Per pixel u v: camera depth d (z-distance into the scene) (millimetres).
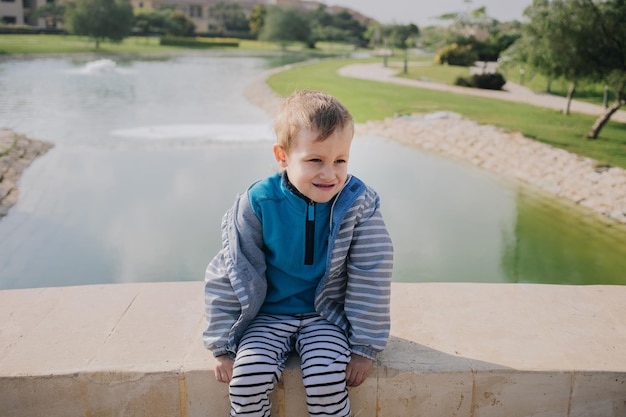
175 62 30922
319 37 55250
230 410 1668
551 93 17750
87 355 1771
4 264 5371
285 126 1536
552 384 1713
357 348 1634
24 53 30141
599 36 10523
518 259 5676
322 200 1544
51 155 9609
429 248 5875
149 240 5965
